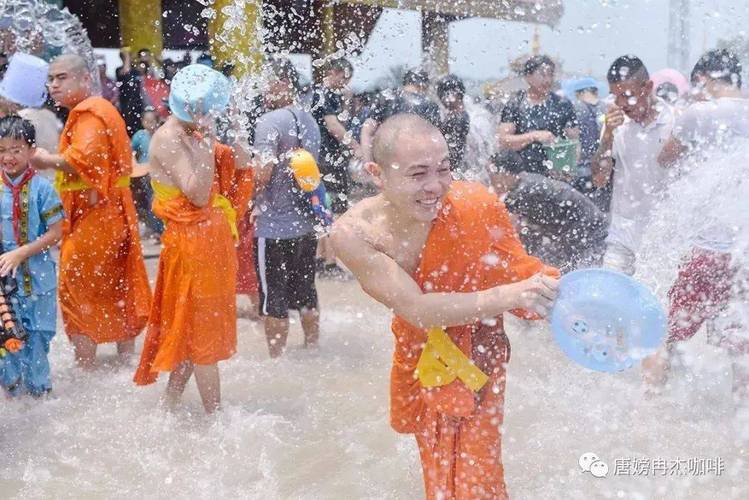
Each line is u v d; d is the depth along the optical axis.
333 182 6.79
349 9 7.98
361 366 4.96
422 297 2.54
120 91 8.69
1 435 3.94
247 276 5.81
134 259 4.85
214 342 4.03
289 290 5.16
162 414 4.16
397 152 2.48
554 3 6.50
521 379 4.54
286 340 5.30
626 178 4.54
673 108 4.50
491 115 6.37
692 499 3.13
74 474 3.52
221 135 4.27
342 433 3.90
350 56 7.42
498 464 2.82
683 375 4.39
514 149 5.79
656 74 5.84
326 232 5.17
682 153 4.29
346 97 6.86
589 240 5.24
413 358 2.80
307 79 6.85
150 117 8.29
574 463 3.46
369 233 2.61
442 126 6.16
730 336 4.04
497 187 5.26
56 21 7.11
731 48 5.18
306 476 3.45
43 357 4.42
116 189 4.72
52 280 4.44
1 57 6.65
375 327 5.81
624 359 2.46
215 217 4.02
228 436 3.87
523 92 6.02
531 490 3.22
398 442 3.77
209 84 3.85
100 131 4.55
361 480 3.40
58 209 4.38
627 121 4.53
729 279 4.06
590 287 2.41
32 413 4.23
